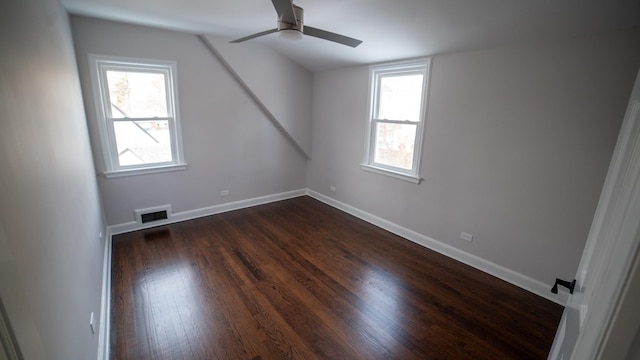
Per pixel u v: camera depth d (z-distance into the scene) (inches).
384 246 136.3
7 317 21.2
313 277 110.2
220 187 169.9
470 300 99.1
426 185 132.6
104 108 128.3
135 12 109.9
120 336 80.2
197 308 91.9
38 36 49.6
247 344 78.9
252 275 110.3
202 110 153.8
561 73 89.0
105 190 134.5
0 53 30.4
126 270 111.4
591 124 85.6
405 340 81.7
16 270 23.5
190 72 146.0
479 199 114.8
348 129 169.2
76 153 75.4
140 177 142.2
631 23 74.4
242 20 118.1
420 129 131.0
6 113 29.5
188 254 124.3
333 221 164.7
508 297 101.0
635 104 43.9
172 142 149.7
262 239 140.3
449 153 121.6
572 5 74.0
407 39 112.7
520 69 97.2
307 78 184.9
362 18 103.7
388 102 148.3
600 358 22.2
